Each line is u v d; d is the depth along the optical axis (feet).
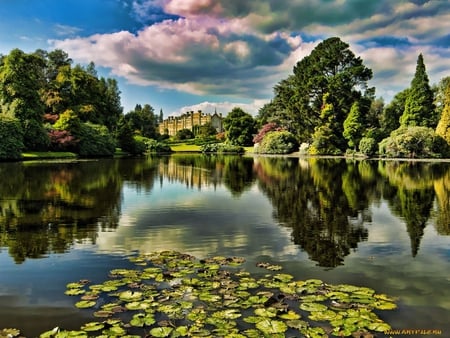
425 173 78.69
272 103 250.98
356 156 154.30
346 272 21.03
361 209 39.96
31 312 16.17
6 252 24.72
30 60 132.16
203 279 19.43
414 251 25.12
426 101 156.56
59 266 21.93
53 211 38.32
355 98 176.24
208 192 52.85
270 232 30.01
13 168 87.10
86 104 192.13
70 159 129.90
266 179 69.21
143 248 25.58
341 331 14.23
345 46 183.01
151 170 88.89
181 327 14.35
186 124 468.75
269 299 16.96
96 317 15.48
